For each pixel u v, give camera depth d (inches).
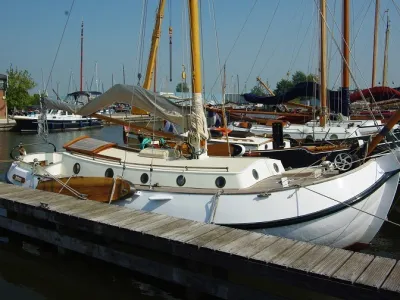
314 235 412.5
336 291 281.9
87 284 402.6
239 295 329.1
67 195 482.3
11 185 532.1
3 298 379.2
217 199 414.3
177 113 485.1
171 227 374.0
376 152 584.1
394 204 666.2
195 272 347.9
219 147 705.0
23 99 2736.2
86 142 535.8
